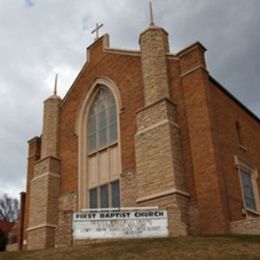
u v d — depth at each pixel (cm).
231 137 2219
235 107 2427
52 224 2452
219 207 1752
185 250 1284
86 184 2492
